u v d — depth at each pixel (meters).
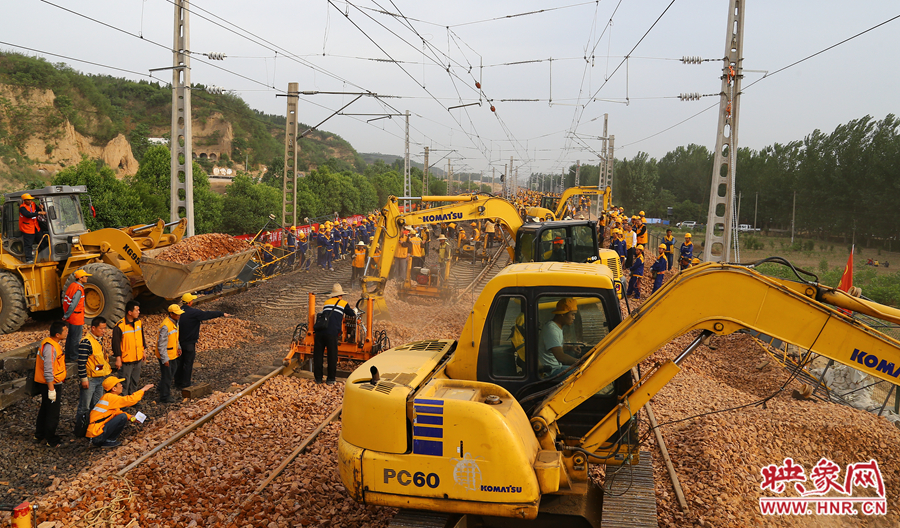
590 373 4.72
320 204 57.81
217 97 141.88
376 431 4.61
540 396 4.99
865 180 54.56
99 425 7.49
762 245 54.12
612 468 5.50
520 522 5.25
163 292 13.51
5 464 7.03
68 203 13.95
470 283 21.30
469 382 4.86
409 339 12.89
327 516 6.00
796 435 8.39
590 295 5.06
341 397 9.52
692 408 9.47
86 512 5.91
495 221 14.86
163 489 6.40
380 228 14.59
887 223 52.66
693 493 6.52
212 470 6.95
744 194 73.69
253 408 8.94
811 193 60.00
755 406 9.62
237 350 12.59
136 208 29.67
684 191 95.75
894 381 4.08
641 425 8.66
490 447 4.35
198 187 39.72
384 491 4.58
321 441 7.87
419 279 18.02
